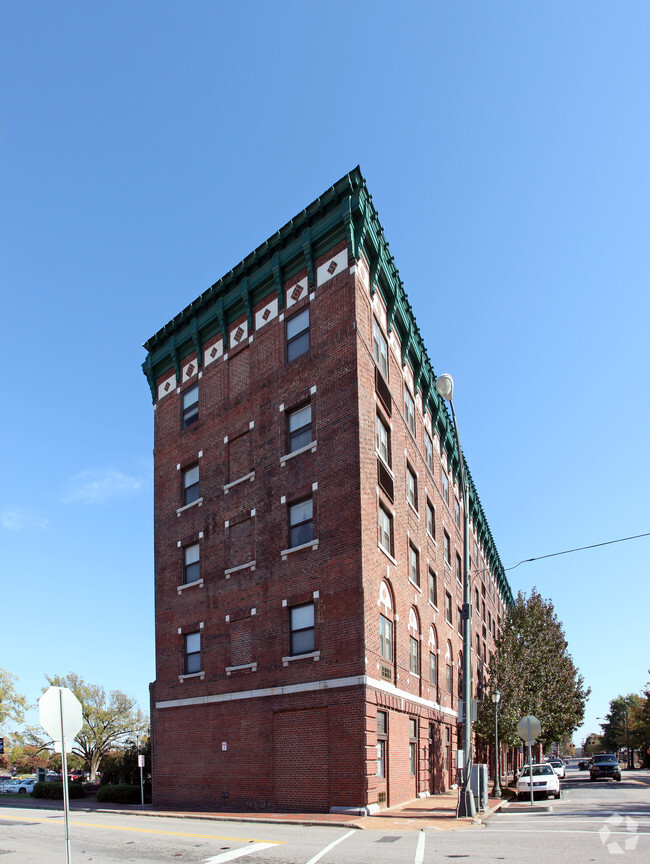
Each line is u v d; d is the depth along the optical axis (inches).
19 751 2276.1
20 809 1230.9
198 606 1134.4
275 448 1062.4
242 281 1182.3
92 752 2901.1
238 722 1004.6
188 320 1309.1
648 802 1069.1
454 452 1732.3
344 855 512.4
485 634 2304.4
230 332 1215.6
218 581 1107.3
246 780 968.9
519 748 2517.2
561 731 1902.1
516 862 468.1
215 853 545.6
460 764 804.6
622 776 2672.2
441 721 1315.2
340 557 926.4
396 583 1067.3
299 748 908.0
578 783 2135.8
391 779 938.1
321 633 923.4
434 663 1323.8
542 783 1240.8
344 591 911.0
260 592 1023.6
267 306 1143.0
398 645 1037.8
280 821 783.1
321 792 868.6
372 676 892.6
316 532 965.2
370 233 1060.5
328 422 991.0
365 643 879.1
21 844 650.8
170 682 1152.2
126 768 1557.6
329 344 1015.6
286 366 1077.1
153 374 1379.2
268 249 1138.7
